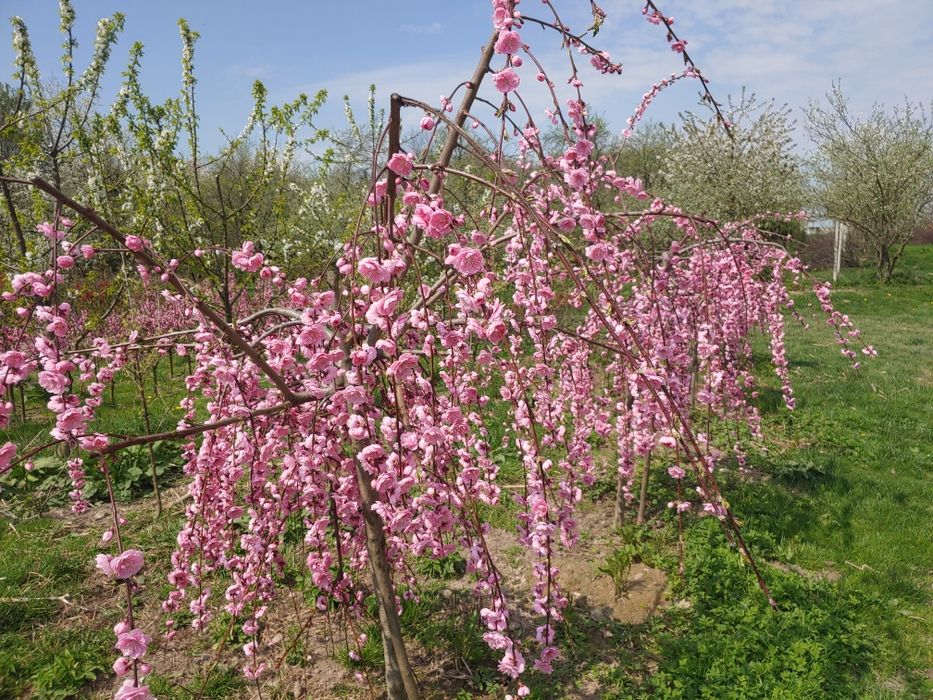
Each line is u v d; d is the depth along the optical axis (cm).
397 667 313
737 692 329
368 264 190
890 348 1176
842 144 2072
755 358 1075
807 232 2236
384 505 219
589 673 359
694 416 766
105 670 362
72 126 657
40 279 243
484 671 362
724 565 443
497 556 476
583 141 235
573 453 330
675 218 389
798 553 475
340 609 368
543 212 247
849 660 361
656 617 405
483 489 278
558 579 449
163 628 396
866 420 773
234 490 327
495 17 229
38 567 454
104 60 658
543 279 295
